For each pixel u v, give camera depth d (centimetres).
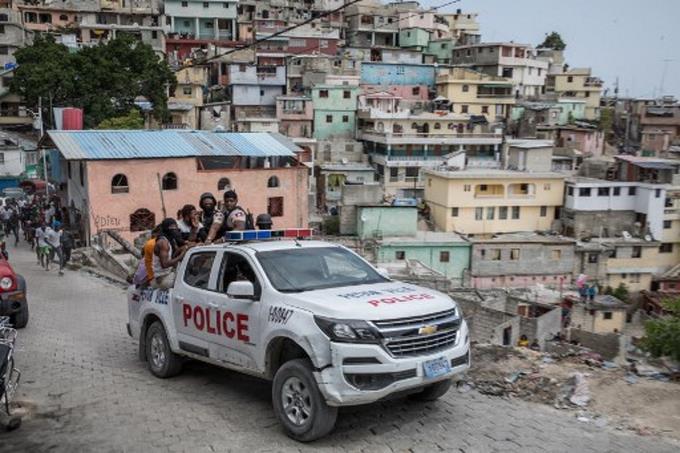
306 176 3378
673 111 6775
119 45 4709
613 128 7256
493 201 4359
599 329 3175
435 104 6291
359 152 5575
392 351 532
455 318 582
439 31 8281
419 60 7462
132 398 705
